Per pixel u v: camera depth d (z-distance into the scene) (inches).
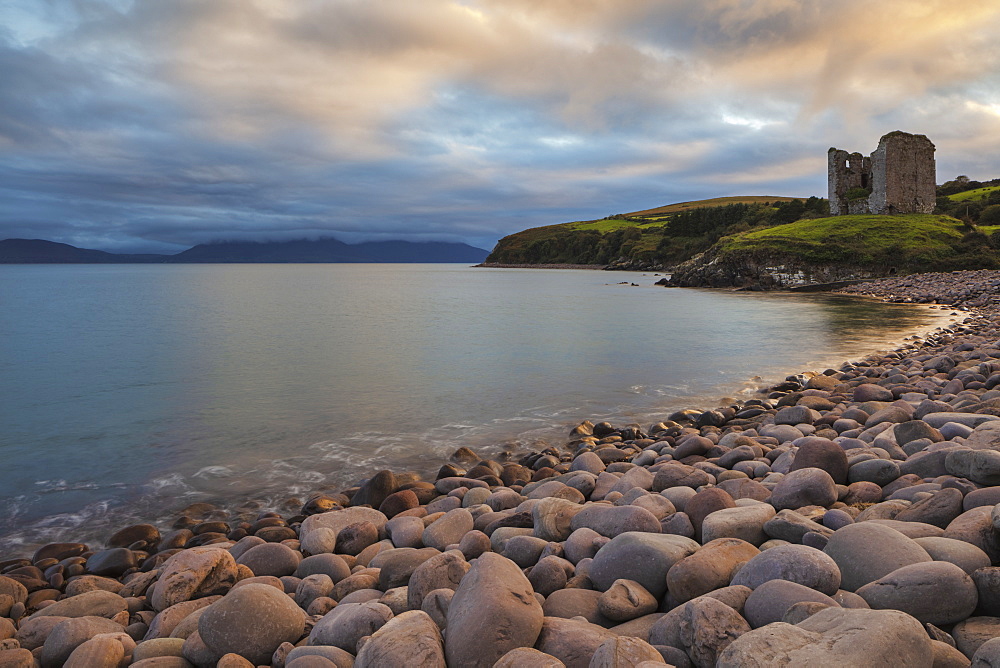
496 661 134.8
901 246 2395.4
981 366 517.0
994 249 2299.5
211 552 224.4
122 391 655.8
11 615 227.3
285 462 424.5
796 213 4033.0
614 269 5369.1
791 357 801.6
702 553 173.5
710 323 1232.2
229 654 161.5
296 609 181.6
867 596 142.7
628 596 165.9
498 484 356.5
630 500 257.0
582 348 910.4
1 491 382.3
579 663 135.8
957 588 136.7
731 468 328.2
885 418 368.2
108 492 378.6
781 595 139.6
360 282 4040.4
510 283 3602.4
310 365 800.9
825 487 227.3
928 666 113.0
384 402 589.0
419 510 298.8
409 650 139.1
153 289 3093.0
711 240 4537.4
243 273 6899.6
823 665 107.3
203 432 499.2
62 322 1401.3
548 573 187.6
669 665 119.2
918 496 212.4
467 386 652.7
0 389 671.1
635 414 528.4
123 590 240.2
